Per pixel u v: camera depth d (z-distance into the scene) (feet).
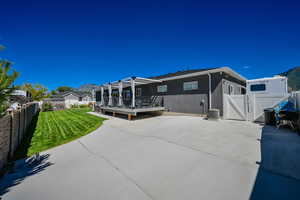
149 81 39.37
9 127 11.05
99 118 34.09
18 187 7.37
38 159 11.09
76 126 24.72
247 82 33.42
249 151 10.75
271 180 6.95
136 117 34.58
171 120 27.61
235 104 25.98
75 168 9.34
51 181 7.86
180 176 7.74
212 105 31.30
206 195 6.10
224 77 30.99
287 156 9.62
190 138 14.83
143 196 6.25
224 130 17.75
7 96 9.20
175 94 38.58
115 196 6.33
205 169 8.34
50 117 37.50
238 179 7.18
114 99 53.67
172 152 11.23
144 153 11.33
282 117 18.01
